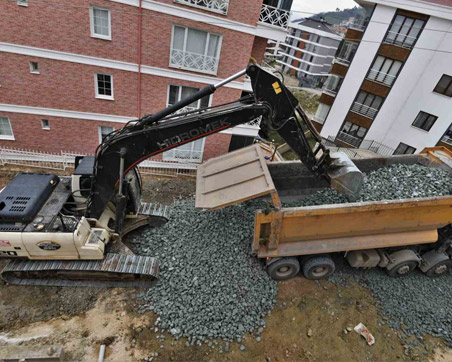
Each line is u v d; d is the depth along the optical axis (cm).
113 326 538
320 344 559
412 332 605
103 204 585
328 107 1906
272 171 759
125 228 699
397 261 673
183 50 973
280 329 573
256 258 658
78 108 1020
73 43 885
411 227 643
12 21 817
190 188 1062
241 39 980
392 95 1664
